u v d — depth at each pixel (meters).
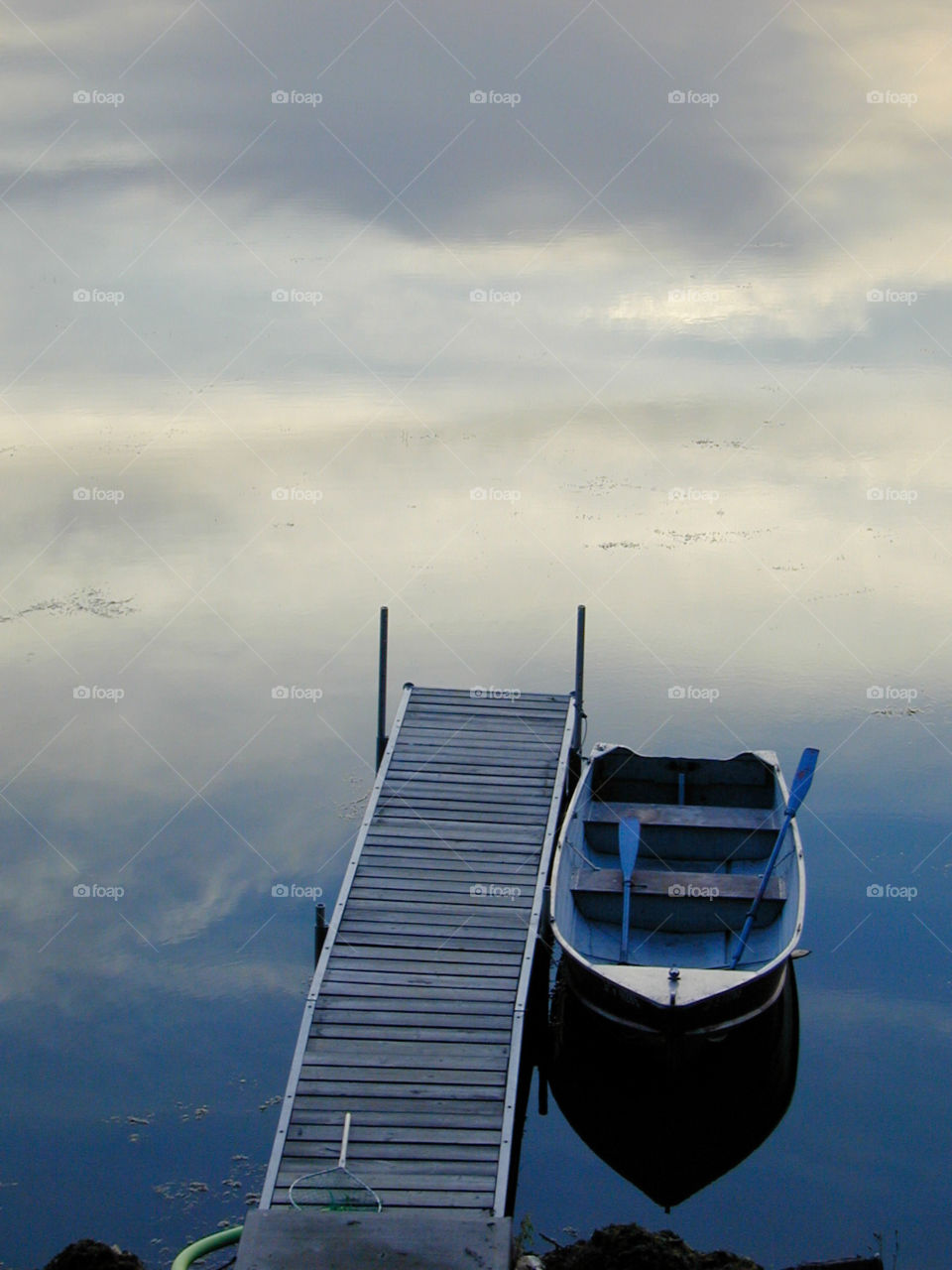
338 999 13.33
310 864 17.73
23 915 16.66
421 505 27.34
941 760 19.67
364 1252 9.68
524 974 13.67
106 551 25.77
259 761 19.98
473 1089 12.25
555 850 15.84
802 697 21.16
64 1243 11.82
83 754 20.06
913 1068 14.29
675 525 26.58
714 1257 10.38
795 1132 13.48
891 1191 12.76
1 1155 12.90
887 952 15.95
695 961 14.95
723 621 23.25
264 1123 13.40
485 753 17.75
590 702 20.89
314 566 25.20
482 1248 9.72
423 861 15.57
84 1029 14.74
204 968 15.76
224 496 27.78
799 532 26.34
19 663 22.36
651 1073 14.45
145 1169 12.75
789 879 15.47
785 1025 14.88
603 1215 12.47
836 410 31.53
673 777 17.83
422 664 22.09
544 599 24.00
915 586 24.42
